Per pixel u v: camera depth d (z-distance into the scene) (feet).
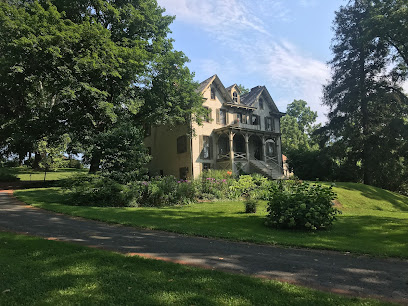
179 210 44.73
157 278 14.70
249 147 114.42
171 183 56.44
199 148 98.73
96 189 49.55
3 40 65.05
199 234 28.12
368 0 117.29
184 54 85.46
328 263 19.57
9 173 100.37
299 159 130.52
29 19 63.87
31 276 14.78
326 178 121.90
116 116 69.72
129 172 55.11
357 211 60.13
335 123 121.39
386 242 26.32
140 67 76.43
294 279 15.96
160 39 86.99
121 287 13.39
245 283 14.33
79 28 66.95
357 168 118.42
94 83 71.61
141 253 20.57
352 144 115.24
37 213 37.99
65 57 68.18
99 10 81.66
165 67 81.87
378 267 18.81
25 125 79.36
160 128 113.80
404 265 19.40
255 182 74.28
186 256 20.16
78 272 15.40
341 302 12.34
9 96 84.79
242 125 111.55
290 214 31.96
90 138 58.75
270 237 27.68
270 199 34.91
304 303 12.03
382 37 101.50
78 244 22.13
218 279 14.76
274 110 123.85
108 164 54.75
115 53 70.38
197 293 12.78
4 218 33.63
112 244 23.08
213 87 105.40
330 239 27.50
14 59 64.13
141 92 84.02
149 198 52.90
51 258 17.92
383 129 108.99
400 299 13.38
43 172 128.47
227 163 97.66
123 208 44.96
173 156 105.19
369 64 117.39
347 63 119.75
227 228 31.78
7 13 64.13
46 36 61.26
